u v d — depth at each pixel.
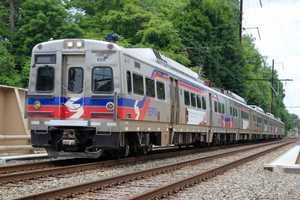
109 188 10.96
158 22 47.03
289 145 44.66
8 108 18.98
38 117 16.00
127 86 16.20
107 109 15.57
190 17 56.88
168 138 20.95
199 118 26.27
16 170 13.72
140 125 17.50
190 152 25.38
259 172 16.03
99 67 15.80
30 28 40.12
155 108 19.02
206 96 28.11
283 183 13.22
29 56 39.97
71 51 15.97
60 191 9.38
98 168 15.09
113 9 49.38
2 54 37.69
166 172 15.02
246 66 68.50
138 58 17.33
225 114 33.84
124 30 47.53
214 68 57.56
